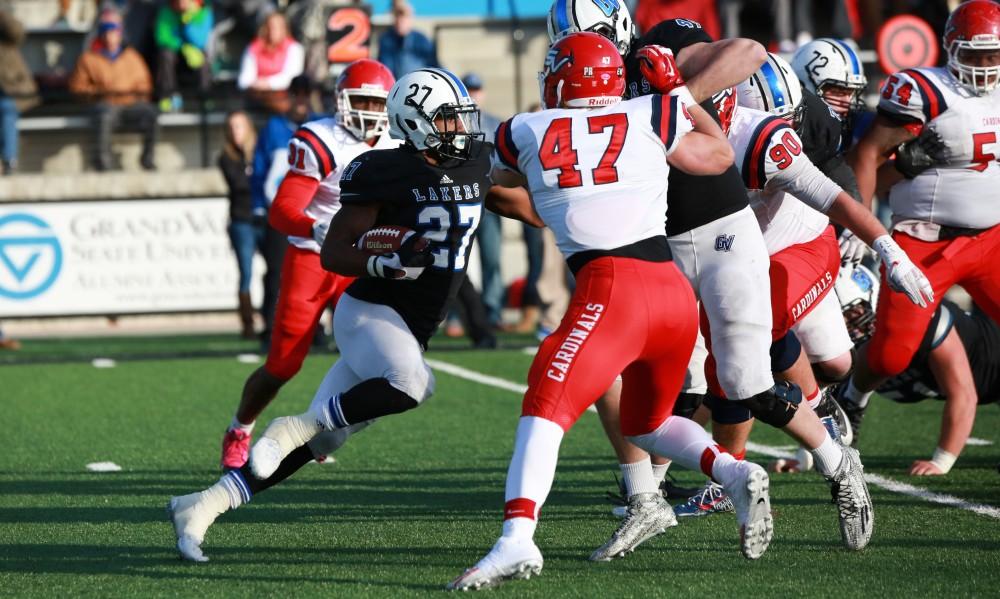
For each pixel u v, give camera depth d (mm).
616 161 13461
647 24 46719
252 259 41656
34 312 42281
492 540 15820
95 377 32500
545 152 13602
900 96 18781
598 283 13305
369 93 19500
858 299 19906
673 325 13453
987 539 15445
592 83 13664
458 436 23922
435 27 50688
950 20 18781
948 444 19844
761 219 17078
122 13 49188
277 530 16578
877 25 48781
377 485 19578
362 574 14164
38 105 48188
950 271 19281
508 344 37938
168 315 42938
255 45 46594
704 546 15336
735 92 15641
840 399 20719
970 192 19062
